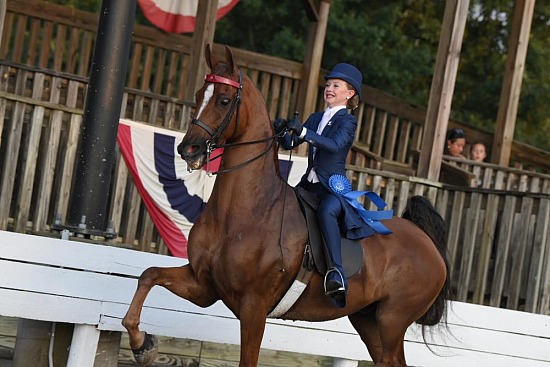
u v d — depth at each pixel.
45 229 13.32
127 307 10.16
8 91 15.65
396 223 9.55
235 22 25.80
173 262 10.41
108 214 14.47
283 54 24.52
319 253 8.55
